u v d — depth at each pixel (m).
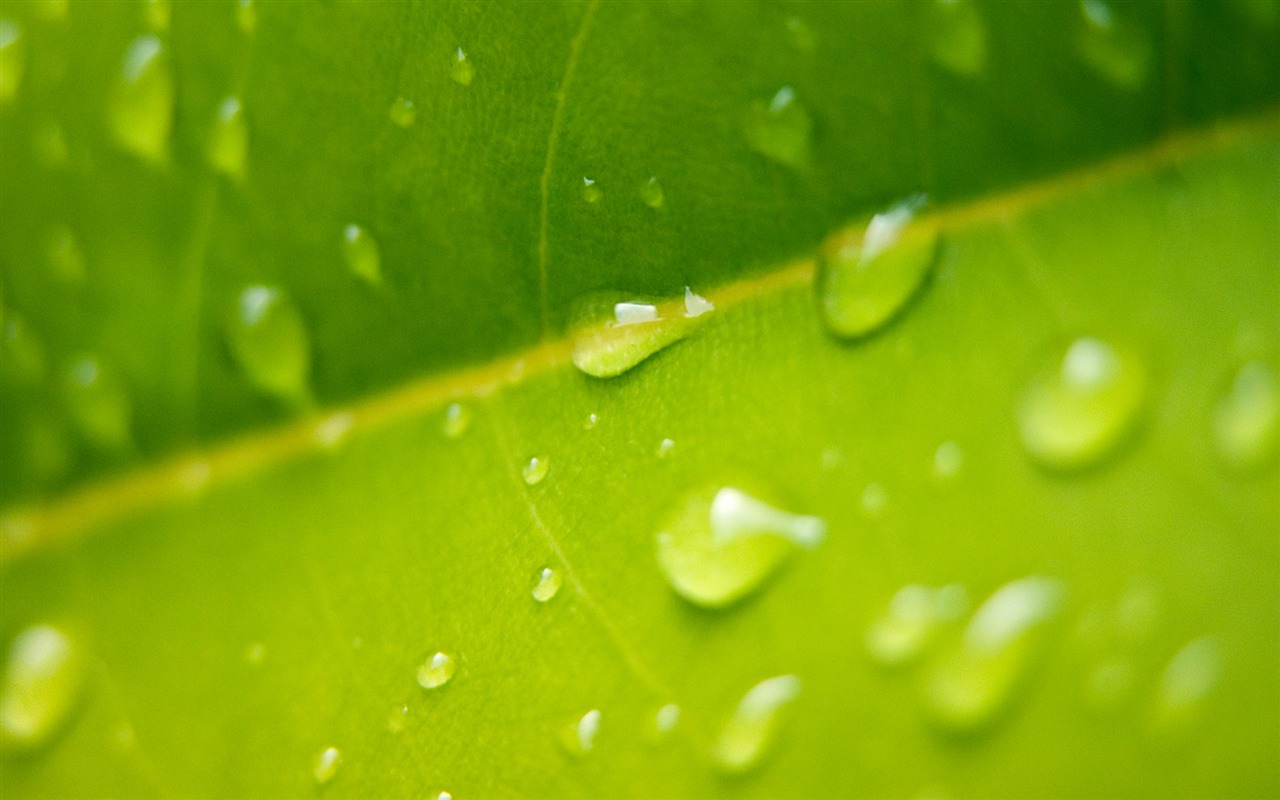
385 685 0.13
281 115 0.14
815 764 0.13
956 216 0.13
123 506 0.14
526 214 0.14
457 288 0.14
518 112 0.14
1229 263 0.13
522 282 0.14
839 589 0.13
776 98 0.13
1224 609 0.13
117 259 0.14
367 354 0.14
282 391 0.14
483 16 0.14
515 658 0.13
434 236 0.14
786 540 0.13
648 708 0.13
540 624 0.13
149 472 0.14
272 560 0.14
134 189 0.14
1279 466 0.13
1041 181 0.13
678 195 0.13
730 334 0.13
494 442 0.14
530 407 0.14
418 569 0.14
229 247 0.14
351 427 0.14
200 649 0.14
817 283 0.13
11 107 0.14
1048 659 0.13
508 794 0.13
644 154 0.13
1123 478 0.13
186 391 0.14
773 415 0.13
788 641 0.13
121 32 0.14
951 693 0.13
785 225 0.13
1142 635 0.13
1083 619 0.13
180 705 0.14
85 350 0.14
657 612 0.13
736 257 0.13
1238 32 0.13
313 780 0.14
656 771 0.13
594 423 0.13
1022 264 0.13
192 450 0.14
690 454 0.13
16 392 0.14
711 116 0.13
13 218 0.14
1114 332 0.13
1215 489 0.13
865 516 0.13
